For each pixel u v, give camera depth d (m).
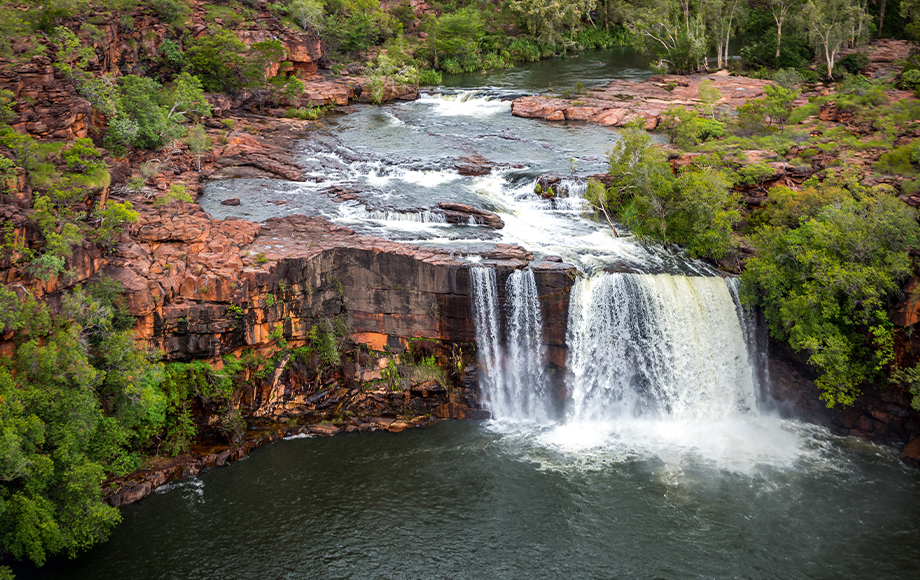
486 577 38.84
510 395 52.97
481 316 51.88
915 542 40.78
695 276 53.41
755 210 61.19
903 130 74.44
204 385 47.53
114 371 42.34
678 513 43.00
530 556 40.12
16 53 60.00
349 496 44.31
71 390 39.09
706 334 52.75
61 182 48.41
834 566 39.31
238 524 41.91
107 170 55.16
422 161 75.75
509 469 46.72
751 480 45.75
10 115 53.56
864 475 46.06
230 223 55.75
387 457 47.81
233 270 48.25
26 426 35.72
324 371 52.00
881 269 47.66
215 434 48.41
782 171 62.97
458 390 52.59
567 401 52.75
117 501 42.66
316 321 51.91
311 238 55.34
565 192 67.12
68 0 73.50
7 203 44.31
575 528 41.97
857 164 63.59
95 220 49.00
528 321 51.97
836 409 51.31
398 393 52.25
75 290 43.88
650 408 52.91
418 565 39.50
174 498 43.59
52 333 41.25
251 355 49.53
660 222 60.62
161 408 44.91
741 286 53.03
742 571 39.06
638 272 54.22
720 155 68.12
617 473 46.47
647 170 60.69
